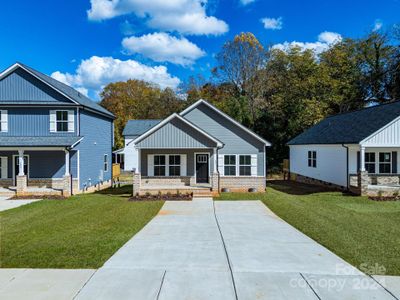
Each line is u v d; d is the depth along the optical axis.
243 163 19.83
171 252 7.42
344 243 8.10
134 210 13.42
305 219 11.18
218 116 19.95
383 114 18.27
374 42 35.97
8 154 20.64
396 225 10.27
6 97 20.53
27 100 20.53
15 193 18.47
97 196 18.39
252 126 34.25
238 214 12.47
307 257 7.03
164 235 9.11
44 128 20.52
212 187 17.39
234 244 8.12
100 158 25.16
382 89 35.69
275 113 33.72
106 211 13.22
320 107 31.80
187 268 6.34
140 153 18.11
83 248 7.70
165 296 5.10
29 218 11.95
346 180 19.17
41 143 18.88
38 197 17.66
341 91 34.34
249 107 37.84
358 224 10.41
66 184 18.28
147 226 10.33
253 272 6.12
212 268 6.34
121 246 7.91
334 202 15.45
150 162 19.66
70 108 20.55
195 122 20.02
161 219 11.51
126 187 24.97
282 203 14.83
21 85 20.56
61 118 20.56
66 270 6.22
